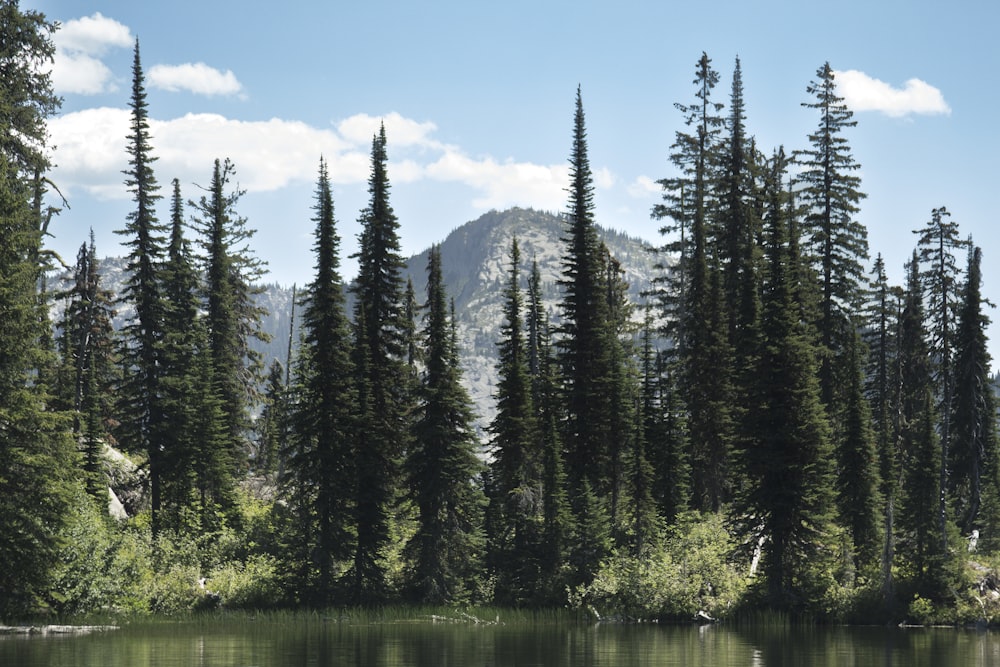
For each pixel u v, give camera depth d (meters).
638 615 47.31
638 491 53.16
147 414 57.75
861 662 30.50
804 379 46.34
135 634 38.38
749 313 55.31
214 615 45.84
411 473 53.47
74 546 41.38
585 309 59.88
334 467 51.75
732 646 35.19
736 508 47.28
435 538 51.66
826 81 59.81
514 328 58.75
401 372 58.56
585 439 57.22
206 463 57.47
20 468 37.00
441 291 53.84
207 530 56.00
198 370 58.84
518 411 55.66
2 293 36.19
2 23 42.22
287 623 44.66
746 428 46.81
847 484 48.28
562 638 38.28
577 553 51.34
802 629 42.72
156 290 59.09
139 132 59.94
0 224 37.03
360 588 51.28
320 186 57.75
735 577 47.56
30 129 43.94
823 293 58.84
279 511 60.94
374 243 60.09
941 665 29.80
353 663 29.62
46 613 40.84
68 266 47.03
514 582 52.75
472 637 38.66
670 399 58.50
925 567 45.97
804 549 45.53
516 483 54.75
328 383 52.50
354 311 57.25
